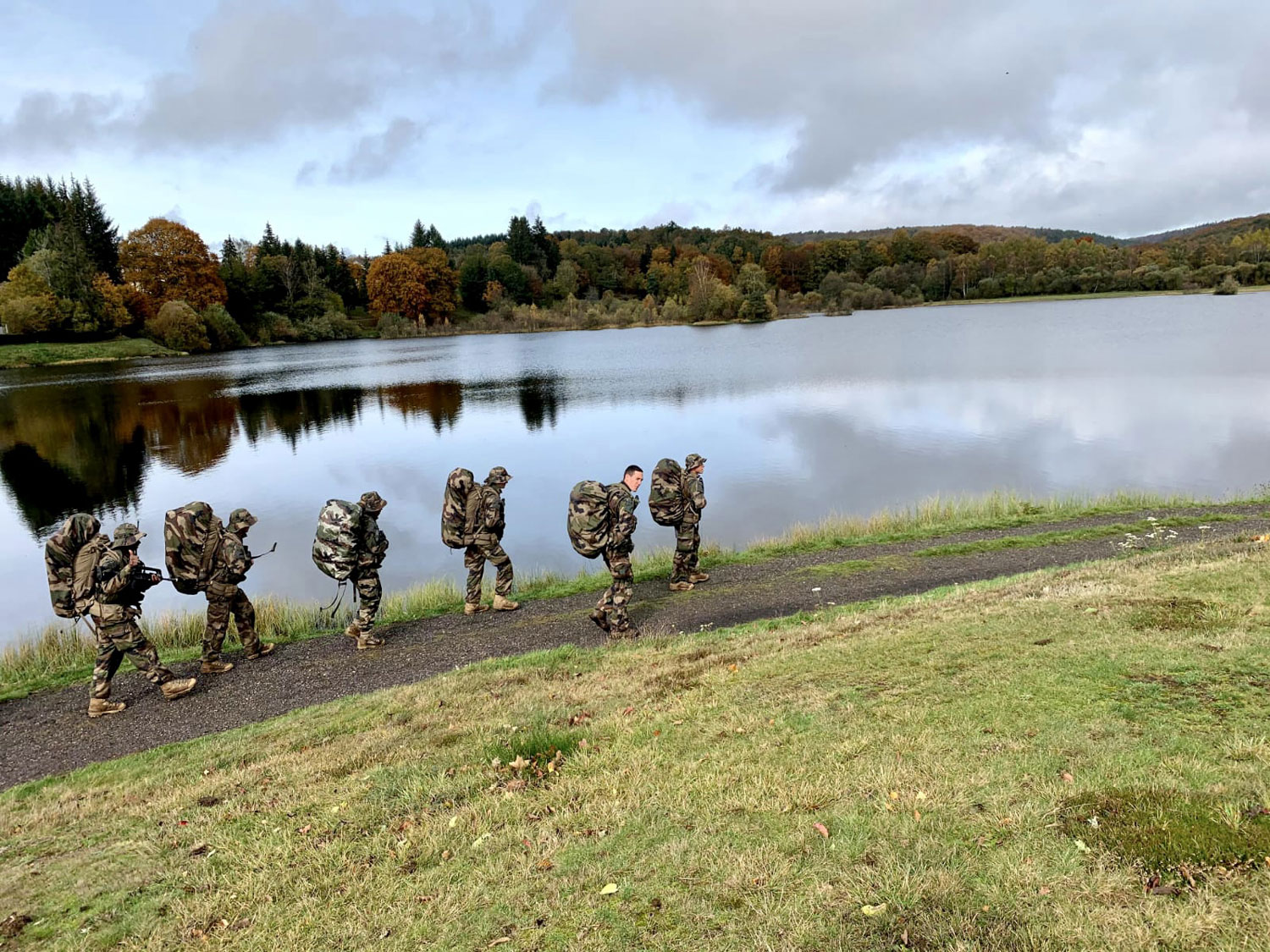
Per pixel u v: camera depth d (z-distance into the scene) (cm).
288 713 913
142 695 1034
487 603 1375
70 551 969
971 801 469
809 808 494
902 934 370
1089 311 10519
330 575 1141
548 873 466
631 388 5066
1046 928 358
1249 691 557
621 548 1055
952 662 720
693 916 406
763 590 1322
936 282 15388
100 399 5319
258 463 3209
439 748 698
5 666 1198
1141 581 917
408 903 457
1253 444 2583
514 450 3195
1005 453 2678
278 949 429
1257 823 399
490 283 14838
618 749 631
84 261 9081
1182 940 336
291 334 12269
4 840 634
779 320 13350
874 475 2475
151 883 518
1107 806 439
